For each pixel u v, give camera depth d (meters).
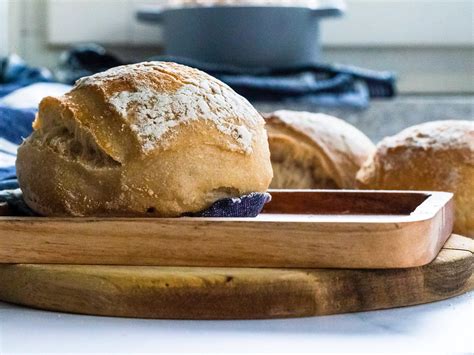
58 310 0.51
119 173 0.51
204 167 0.52
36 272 0.51
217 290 0.49
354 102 1.16
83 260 0.51
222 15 1.15
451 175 0.67
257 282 0.49
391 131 1.21
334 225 0.49
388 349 0.45
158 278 0.49
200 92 0.53
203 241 0.50
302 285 0.49
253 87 1.11
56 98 0.54
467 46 1.39
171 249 0.50
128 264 0.51
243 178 0.53
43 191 0.53
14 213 0.57
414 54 1.40
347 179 0.75
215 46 1.16
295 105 1.14
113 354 0.44
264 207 0.64
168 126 0.52
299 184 0.76
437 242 0.53
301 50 1.19
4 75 1.16
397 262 0.50
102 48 1.37
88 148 0.53
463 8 1.37
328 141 0.76
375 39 1.38
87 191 0.52
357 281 0.50
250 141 0.53
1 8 1.34
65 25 1.35
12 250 0.52
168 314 0.49
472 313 0.51
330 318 0.49
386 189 0.69
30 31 1.36
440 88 1.40
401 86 1.40
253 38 1.16
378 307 0.51
